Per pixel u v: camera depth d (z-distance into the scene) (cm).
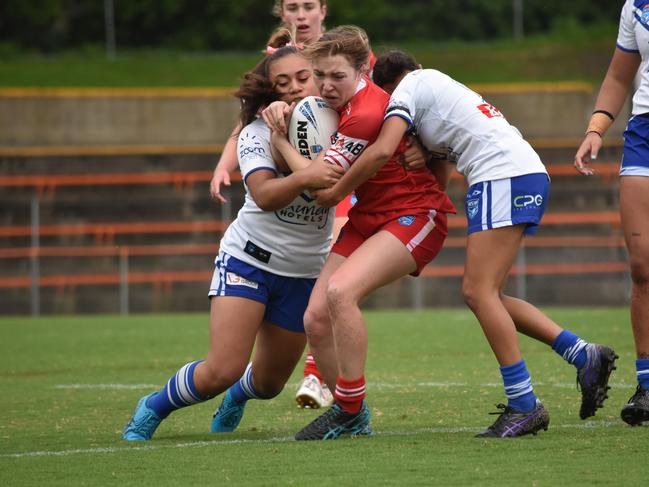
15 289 7381
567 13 12106
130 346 4169
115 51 11662
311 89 1869
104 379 3086
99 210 7744
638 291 1894
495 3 12119
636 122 1920
